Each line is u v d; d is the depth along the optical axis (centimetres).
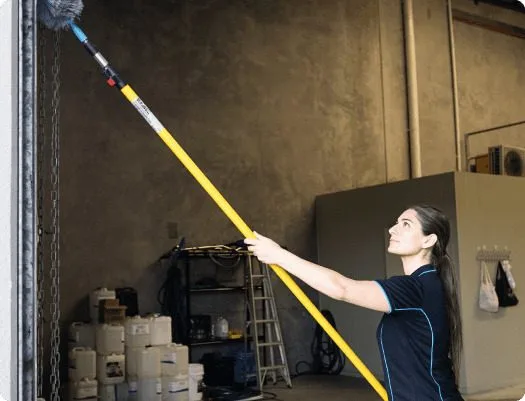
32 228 124
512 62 1013
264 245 174
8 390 117
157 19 667
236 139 709
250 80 725
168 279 632
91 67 621
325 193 772
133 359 540
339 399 580
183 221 662
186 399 543
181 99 675
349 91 808
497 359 630
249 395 595
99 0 634
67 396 534
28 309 123
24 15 126
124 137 636
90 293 597
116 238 623
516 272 662
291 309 728
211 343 632
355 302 162
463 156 923
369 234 697
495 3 977
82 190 607
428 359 165
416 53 883
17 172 123
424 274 173
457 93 928
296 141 755
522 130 1014
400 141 848
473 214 629
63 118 602
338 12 808
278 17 755
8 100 121
